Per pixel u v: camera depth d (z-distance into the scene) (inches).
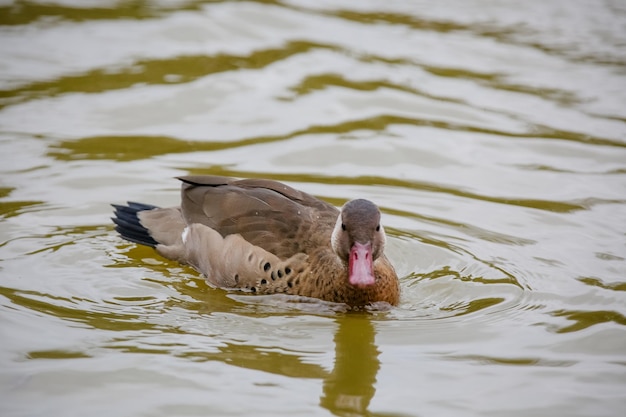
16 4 896.3
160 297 496.1
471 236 570.3
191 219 532.7
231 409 394.9
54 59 793.6
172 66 794.8
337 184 634.8
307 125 716.7
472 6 952.9
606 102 758.5
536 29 897.5
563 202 613.9
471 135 709.3
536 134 710.5
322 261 497.4
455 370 430.3
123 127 699.4
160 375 417.7
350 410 396.5
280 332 464.1
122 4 909.8
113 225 570.3
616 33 887.1
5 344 436.5
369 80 788.6
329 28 885.8
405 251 551.8
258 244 503.8
